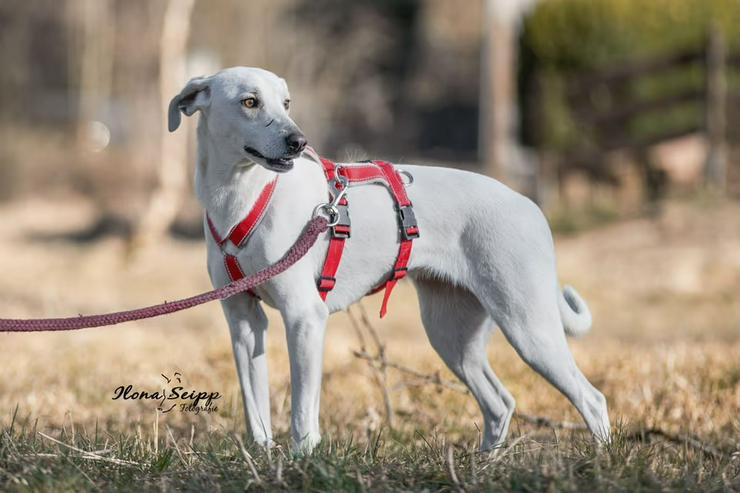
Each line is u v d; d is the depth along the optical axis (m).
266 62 39.75
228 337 10.60
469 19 50.12
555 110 21.95
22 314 13.97
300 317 6.37
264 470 5.76
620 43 21.59
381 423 7.97
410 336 13.32
